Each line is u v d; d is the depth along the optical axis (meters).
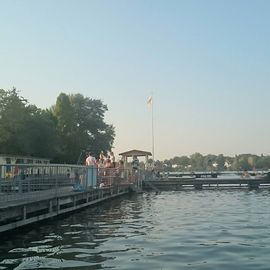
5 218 14.24
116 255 11.16
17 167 16.83
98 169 28.56
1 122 58.81
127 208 24.67
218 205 26.41
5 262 10.52
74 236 14.43
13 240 13.73
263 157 155.12
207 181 46.97
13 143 60.50
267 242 12.76
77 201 23.61
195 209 23.75
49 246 12.62
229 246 12.14
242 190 44.62
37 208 17.11
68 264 10.23
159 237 13.88
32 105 70.31
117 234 14.71
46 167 19.66
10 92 60.75
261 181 47.25
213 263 10.10
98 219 19.30
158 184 46.44
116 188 34.09
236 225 16.70
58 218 19.64
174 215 20.69
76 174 23.47
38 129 67.88
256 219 18.75
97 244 12.83
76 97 88.75
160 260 10.48
